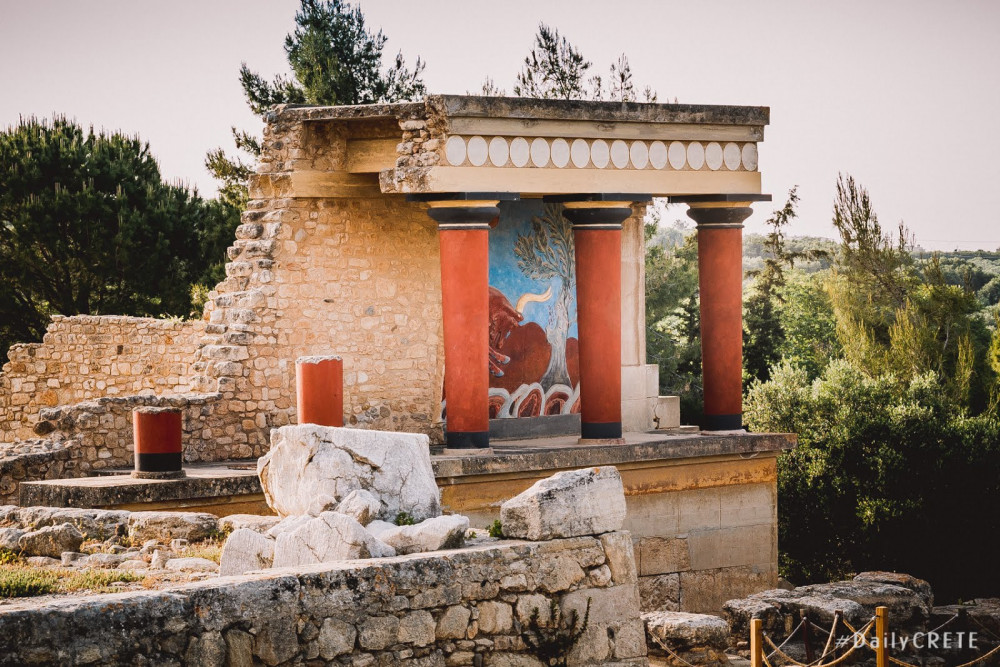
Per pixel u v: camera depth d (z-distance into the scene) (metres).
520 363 25.38
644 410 27.33
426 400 24.39
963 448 36.31
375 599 10.09
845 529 36.62
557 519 11.37
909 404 38.41
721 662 15.85
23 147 37.50
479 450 22.20
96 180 38.00
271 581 9.57
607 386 23.70
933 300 44.53
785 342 59.25
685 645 15.77
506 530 11.47
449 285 22.20
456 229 22.14
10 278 37.03
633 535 23.70
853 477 36.91
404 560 10.40
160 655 8.91
